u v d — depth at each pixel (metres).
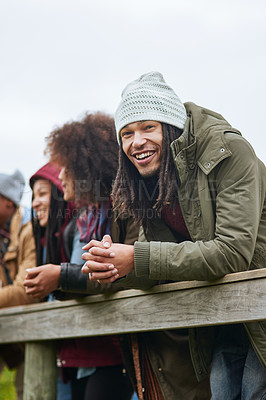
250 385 2.44
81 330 3.11
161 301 2.67
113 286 2.90
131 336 2.92
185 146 2.55
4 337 3.74
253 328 2.34
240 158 2.44
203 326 2.68
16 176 3.95
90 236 3.09
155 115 2.67
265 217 2.52
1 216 3.90
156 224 2.75
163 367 2.85
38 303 3.75
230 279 2.38
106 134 3.10
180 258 2.40
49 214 3.33
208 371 2.71
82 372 3.35
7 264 3.93
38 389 3.47
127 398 3.34
